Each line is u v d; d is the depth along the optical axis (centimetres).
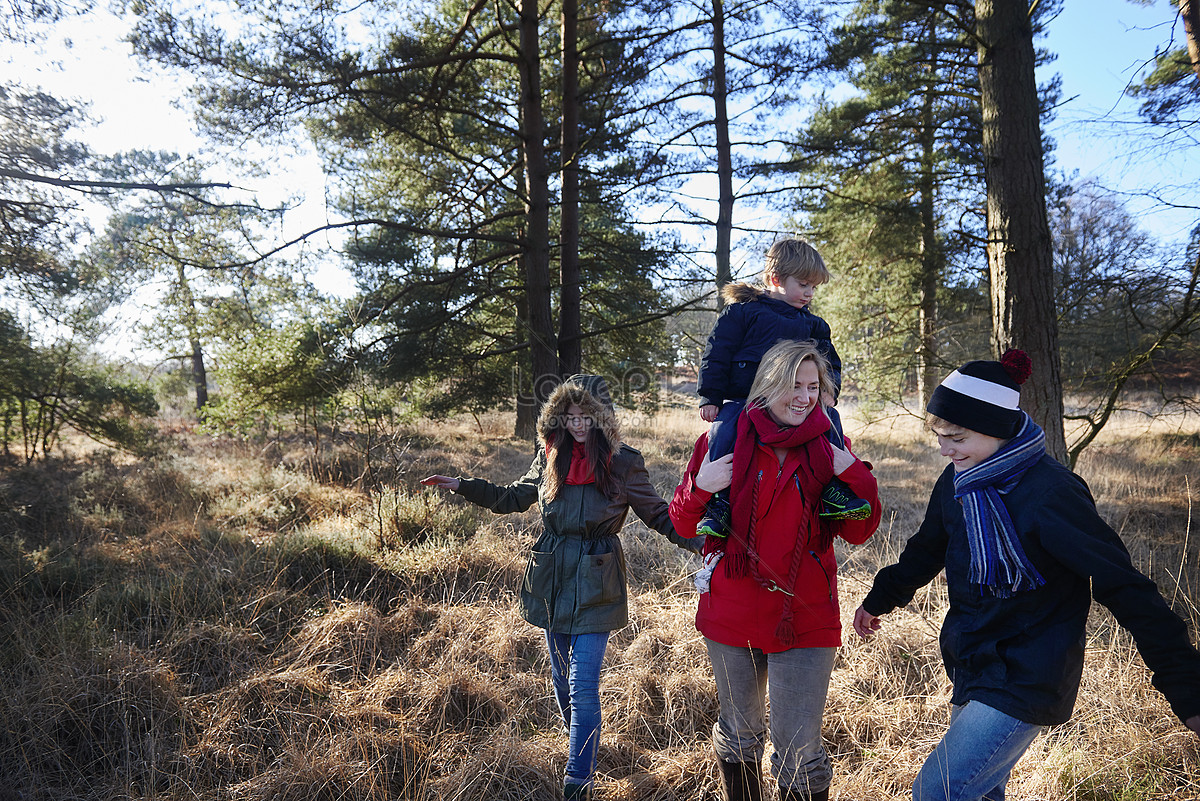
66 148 562
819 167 1329
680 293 1280
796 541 211
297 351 946
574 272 1120
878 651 357
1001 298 554
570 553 278
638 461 286
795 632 213
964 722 183
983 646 185
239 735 302
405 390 1097
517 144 1288
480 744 294
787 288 265
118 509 652
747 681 225
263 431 1091
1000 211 552
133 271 696
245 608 406
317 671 354
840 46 1116
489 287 1179
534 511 651
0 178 546
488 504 311
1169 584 421
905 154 1495
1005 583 180
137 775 277
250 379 933
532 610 285
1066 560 170
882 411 1526
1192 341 629
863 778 268
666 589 455
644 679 343
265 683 331
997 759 176
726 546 220
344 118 878
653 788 272
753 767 227
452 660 360
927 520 220
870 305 1595
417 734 302
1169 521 634
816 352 213
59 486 740
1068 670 175
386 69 860
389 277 1037
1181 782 254
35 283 603
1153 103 546
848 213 1380
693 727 314
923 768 188
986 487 186
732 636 220
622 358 1445
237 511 651
